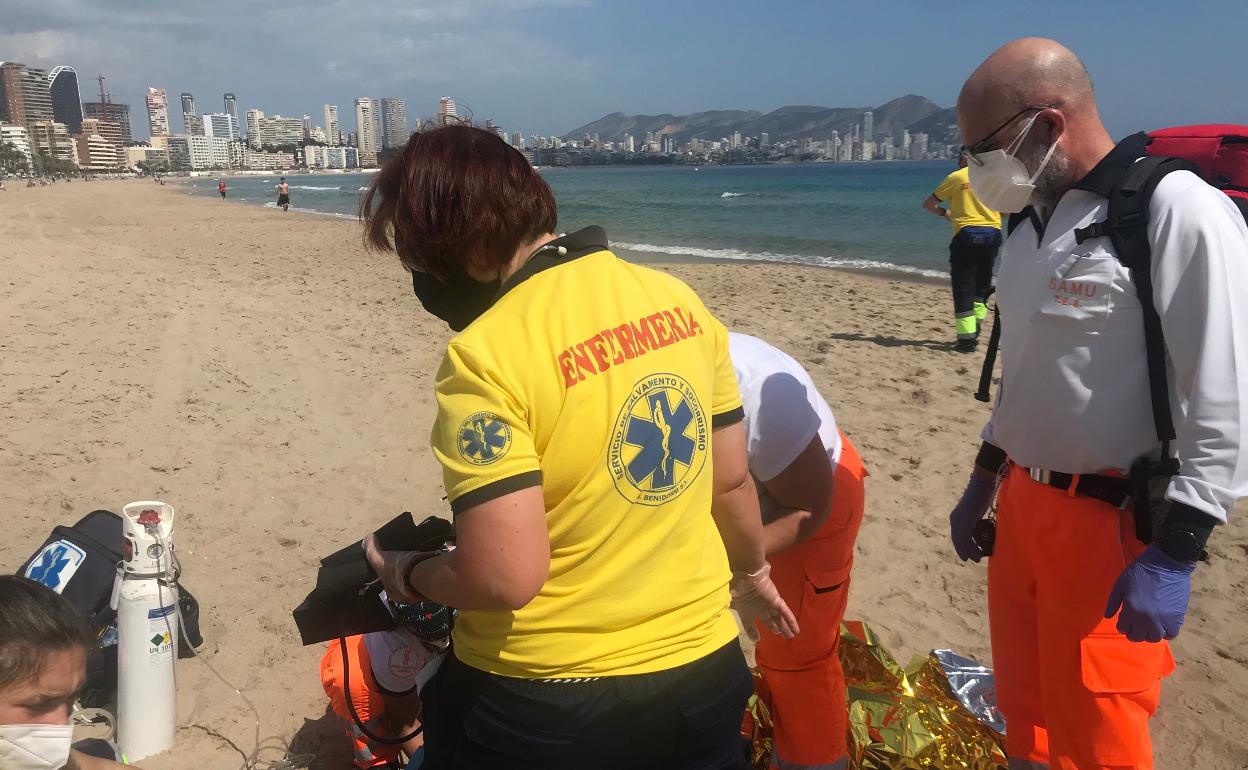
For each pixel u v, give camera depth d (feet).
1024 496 7.59
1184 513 6.24
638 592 5.17
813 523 7.47
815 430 7.33
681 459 5.28
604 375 5.00
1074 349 6.82
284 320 34.60
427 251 5.35
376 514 17.11
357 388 25.35
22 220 97.76
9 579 6.36
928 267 59.93
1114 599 6.57
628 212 137.69
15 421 21.08
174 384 24.91
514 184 5.31
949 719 9.91
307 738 10.72
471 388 4.80
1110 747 7.23
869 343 31.63
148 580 10.07
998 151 6.97
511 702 5.18
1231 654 12.67
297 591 14.14
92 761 6.94
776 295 43.62
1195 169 6.77
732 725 5.63
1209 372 6.15
